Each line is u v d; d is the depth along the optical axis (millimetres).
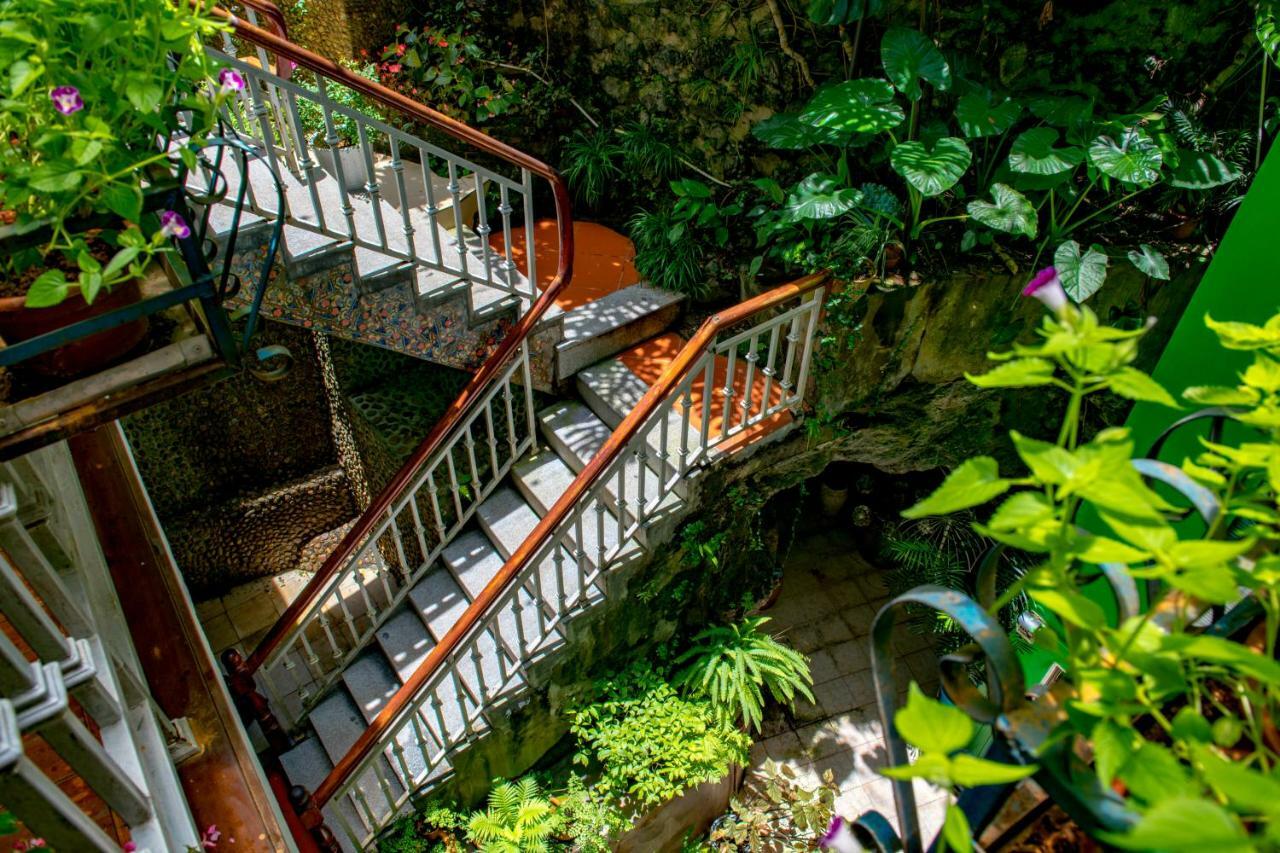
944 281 4680
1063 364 1049
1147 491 945
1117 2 4496
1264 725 1169
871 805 6074
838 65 4945
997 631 1083
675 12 5383
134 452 6613
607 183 6492
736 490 5188
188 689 3322
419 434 6195
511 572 4117
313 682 6223
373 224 4613
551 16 6102
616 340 5488
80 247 1926
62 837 1877
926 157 4203
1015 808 1317
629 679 5324
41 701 1874
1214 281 3619
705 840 5898
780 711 6594
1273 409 1189
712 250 5703
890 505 7547
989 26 4617
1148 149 4293
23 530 2197
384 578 5180
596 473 4039
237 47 5062
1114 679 1009
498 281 4734
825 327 4703
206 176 3289
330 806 4531
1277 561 1068
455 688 4949
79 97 1820
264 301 3947
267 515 7363
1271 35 4164
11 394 2236
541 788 5289
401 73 6336
